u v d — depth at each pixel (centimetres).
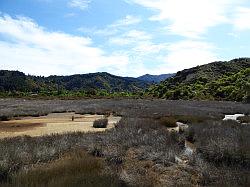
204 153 1625
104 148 1645
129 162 1479
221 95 10188
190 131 2223
